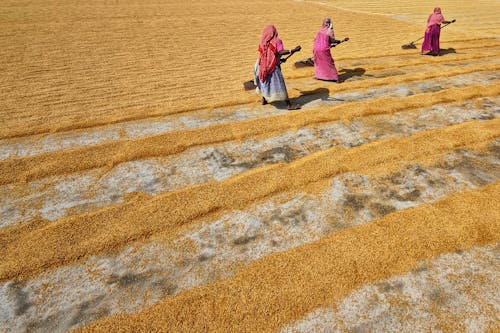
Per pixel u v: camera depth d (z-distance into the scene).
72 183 3.62
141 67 7.45
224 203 3.29
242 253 2.76
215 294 2.39
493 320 2.21
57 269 2.60
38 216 3.13
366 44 10.13
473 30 12.49
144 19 11.98
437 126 4.84
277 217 3.14
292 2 17.94
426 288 2.43
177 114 5.28
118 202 3.33
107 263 2.66
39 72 6.85
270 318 2.21
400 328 2.17
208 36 10.38
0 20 10.39
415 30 12.38
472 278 2.51
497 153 4.14
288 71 7.50
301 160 4.00
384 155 4.05
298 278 2.48
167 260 2.69
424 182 3.60
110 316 2.25
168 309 2.27
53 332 2.15
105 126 4.84
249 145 4.38
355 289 2.41
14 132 4.55
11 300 2.36
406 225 2.97
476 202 3.23
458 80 6.82
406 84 6.61
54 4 13.22
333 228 2.99
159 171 3.84
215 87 6.45
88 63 7.52
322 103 5.68
